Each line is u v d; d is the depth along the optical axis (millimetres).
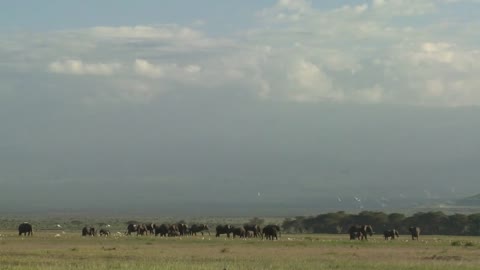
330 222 187625
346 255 62531
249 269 45000
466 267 48219
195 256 59031
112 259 54656
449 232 175000
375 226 181500
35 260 52438
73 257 56562
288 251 68375
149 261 51844
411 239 109438
